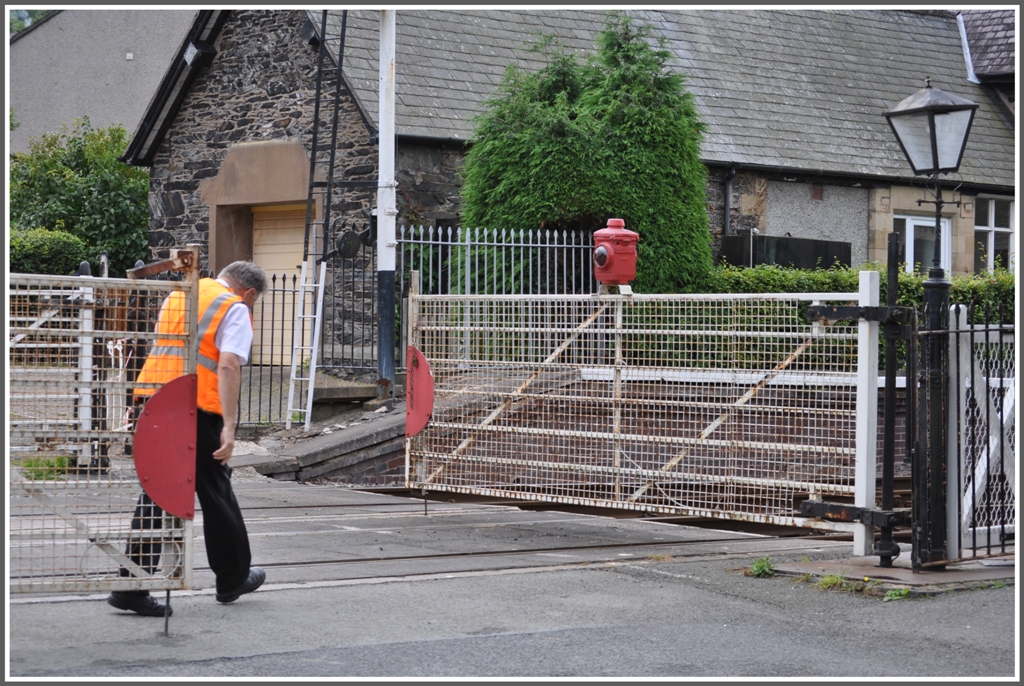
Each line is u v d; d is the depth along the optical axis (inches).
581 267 576.4
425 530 379.9
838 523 327.3
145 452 236.4
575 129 589.0
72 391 250.5
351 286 685.9
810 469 338.3
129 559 237.1
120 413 247.8
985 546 310.7
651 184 602.9
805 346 339.3
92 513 242.1
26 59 1204.5
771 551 352.5
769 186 799.7
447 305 443.8
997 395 319.9
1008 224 912.9
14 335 236.5
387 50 575.2
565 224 600.7
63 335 238.7
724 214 777.6
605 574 305.4
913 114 304.5
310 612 255.0
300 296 571.8
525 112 608.4
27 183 948.0
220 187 771.4
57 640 225.8
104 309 261.1
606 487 417.4
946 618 254.4
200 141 787.4
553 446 408.8
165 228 808.9
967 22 1025.5
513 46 781.9
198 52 764.6
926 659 222.1
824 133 844.0
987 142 911.7
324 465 513.0
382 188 575.8
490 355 431.2
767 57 892.6
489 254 599.8
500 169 609.0
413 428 446.9
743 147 788.0
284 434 553.9
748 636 240.1
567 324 407.2
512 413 422.9
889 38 978.7
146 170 964.6
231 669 207.9
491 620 251.4
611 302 396.5
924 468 297.3
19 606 254.1
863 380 318.3
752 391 353.7
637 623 250.5
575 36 821.9
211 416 250.5
